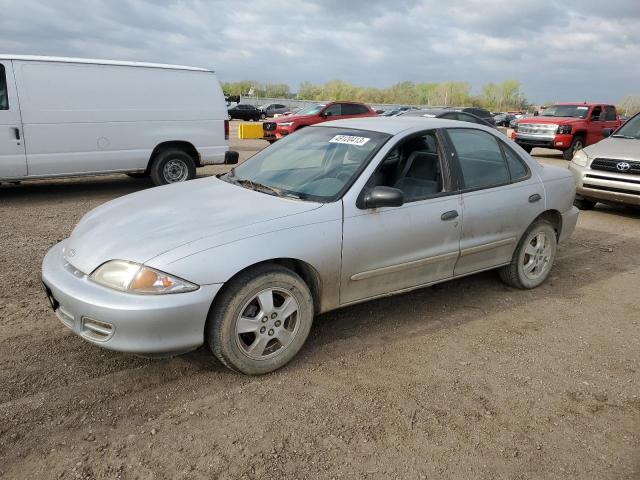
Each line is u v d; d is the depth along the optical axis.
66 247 3.37
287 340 3.32
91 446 2.60
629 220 8.20
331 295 3.54
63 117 7.97
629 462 2.64
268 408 2.95
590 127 16.45
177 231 3.10
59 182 10.27
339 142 4.07
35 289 4.50
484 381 3.32
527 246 4.77
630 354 3.77
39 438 2.64
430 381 3.29
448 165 4.11
